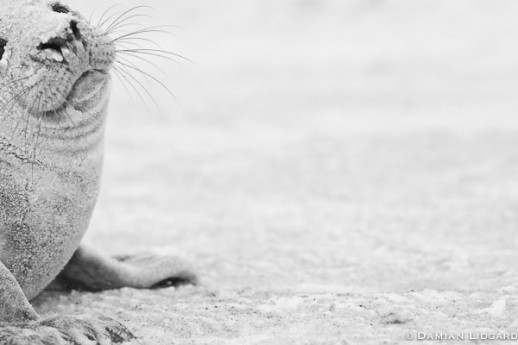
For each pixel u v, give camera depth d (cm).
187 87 3997
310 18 5912
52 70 809
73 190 866
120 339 747
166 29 5547
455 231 1455
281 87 3941
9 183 834
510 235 1389
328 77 4172
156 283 1066
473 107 3203
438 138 2619
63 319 741
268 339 748
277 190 2030
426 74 4062
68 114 841
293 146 2642
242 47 5166
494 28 5094
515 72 3953
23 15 833
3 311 780
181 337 783
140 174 2303
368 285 1056
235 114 3328
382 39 5156
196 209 1839
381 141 2634
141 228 1642
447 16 5556
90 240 1534
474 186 1922
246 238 1492
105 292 1022
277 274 1160
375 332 752
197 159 2503
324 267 1200
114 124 3158
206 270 1198
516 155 2280
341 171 2223
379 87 3822
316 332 766
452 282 1030
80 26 822
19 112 827
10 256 853
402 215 1641
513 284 967
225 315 852
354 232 1494
